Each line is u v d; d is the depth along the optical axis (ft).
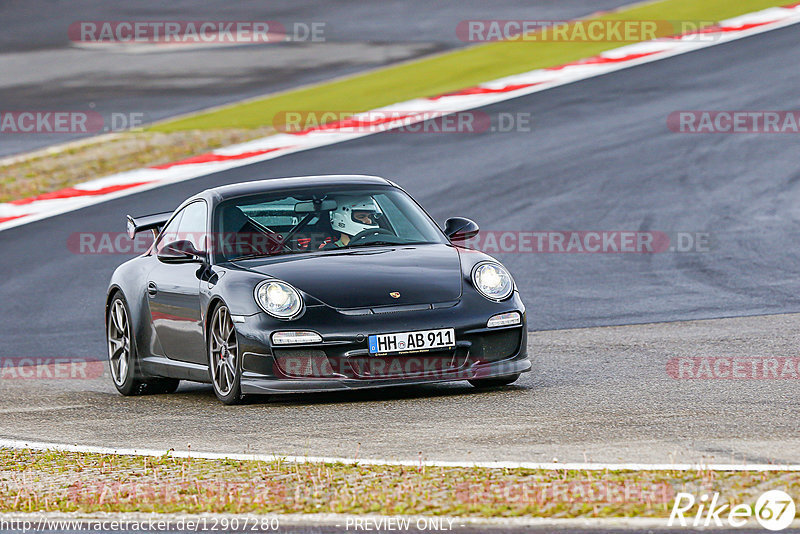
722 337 112.98
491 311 89.10
